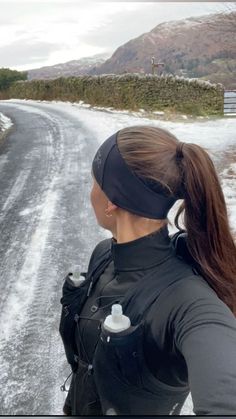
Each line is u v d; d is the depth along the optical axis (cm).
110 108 2145
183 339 78
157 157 91
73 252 512
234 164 867
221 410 67
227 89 1769
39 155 1121
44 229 592
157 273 90
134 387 87
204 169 91
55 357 321
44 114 2159
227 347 73
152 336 84
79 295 105
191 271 92
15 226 611
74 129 1542
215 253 93
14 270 471
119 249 94
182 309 83
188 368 74
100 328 95
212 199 92
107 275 103
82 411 100
